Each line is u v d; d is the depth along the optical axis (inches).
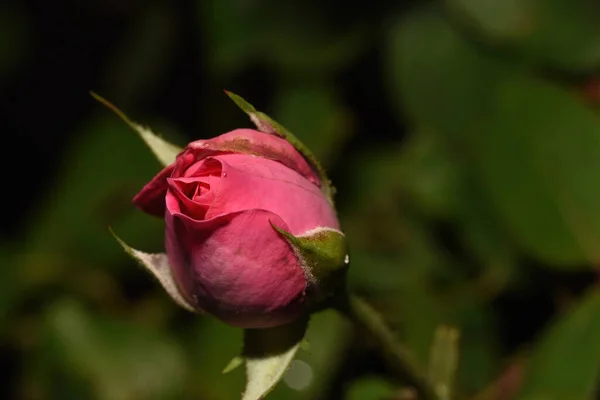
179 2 27.1
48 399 23.7
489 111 23.0
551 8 23.2
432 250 23.4
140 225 24.7
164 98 27.4
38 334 24.1
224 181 19.1
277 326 19.8
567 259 22.4
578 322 21.7
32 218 26.1
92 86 30.6
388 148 24.3
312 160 19.8
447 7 23.5
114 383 23.4
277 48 24.3
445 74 23.4
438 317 22.9
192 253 19.3
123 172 24.9
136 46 27.4
